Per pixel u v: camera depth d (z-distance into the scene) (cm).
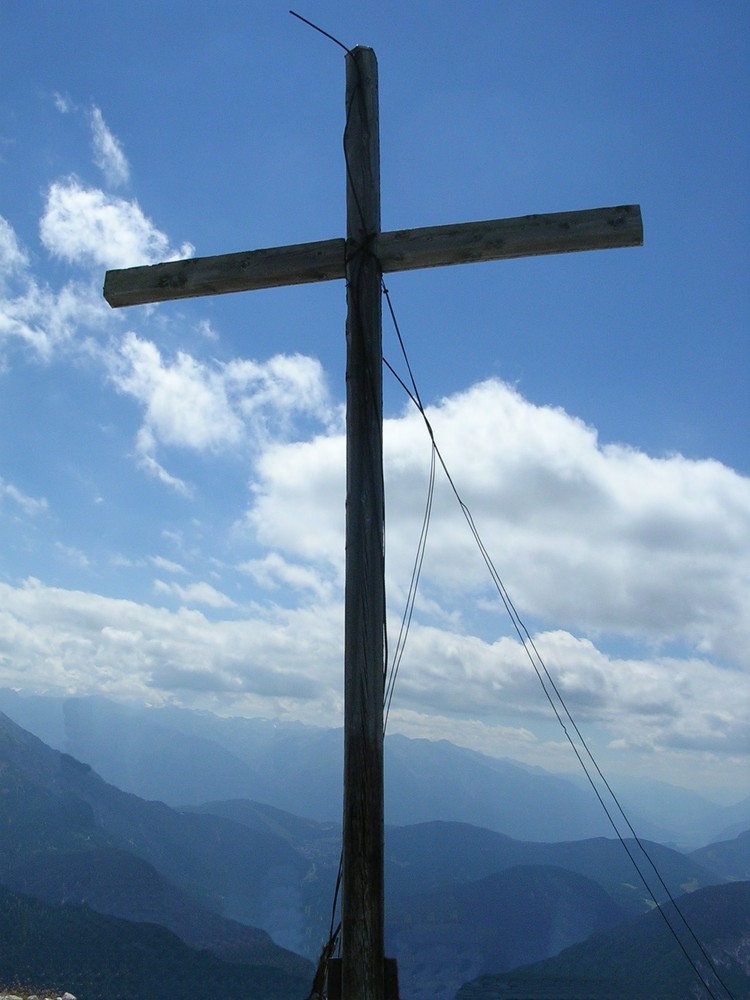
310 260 404
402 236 395
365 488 367
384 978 325
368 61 417
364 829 336
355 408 377
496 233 390
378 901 331
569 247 389
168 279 420
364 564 360
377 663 352
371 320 387
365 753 342
